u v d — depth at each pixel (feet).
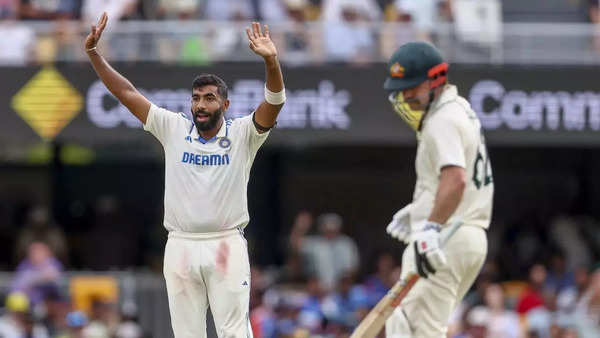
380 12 167.63
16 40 161.58
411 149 208.03
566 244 186.09
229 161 80.28
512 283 175.83
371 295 159.84
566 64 164.04
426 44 85.35
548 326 150.82
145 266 194.18
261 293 160.15
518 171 208.33
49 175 206.18
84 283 155.22
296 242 172.96
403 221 88.69
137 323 153.58
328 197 206.69
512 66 163.94
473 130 84.84
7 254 202.18
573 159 207.82
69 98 160.76
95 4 163.53
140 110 81.41
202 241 80.23
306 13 167.63
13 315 144.66
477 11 164.96
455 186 81.76
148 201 207.41
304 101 162.20
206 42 162.71
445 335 87.30
